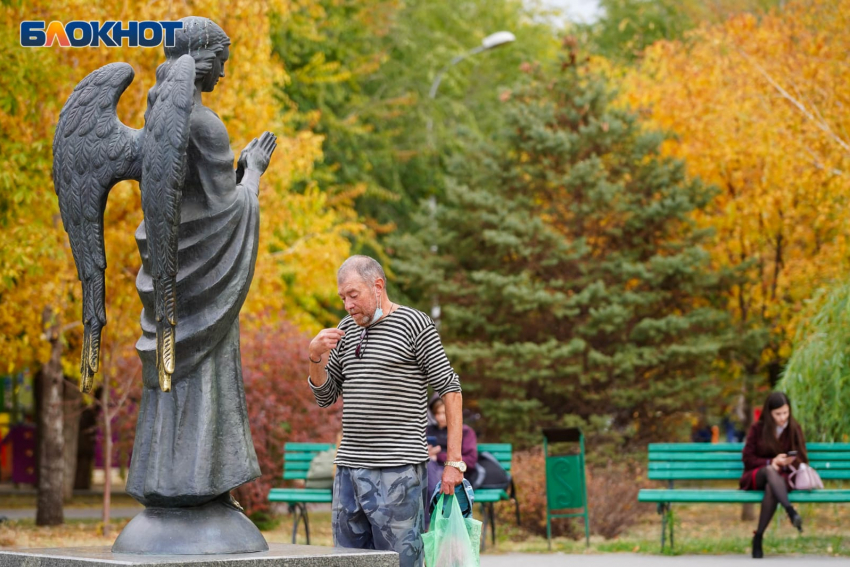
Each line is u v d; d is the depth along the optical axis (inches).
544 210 938.1
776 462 509.7
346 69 1144.8
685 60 940.0
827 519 735.7
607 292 877.8
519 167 939.3
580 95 956.6
